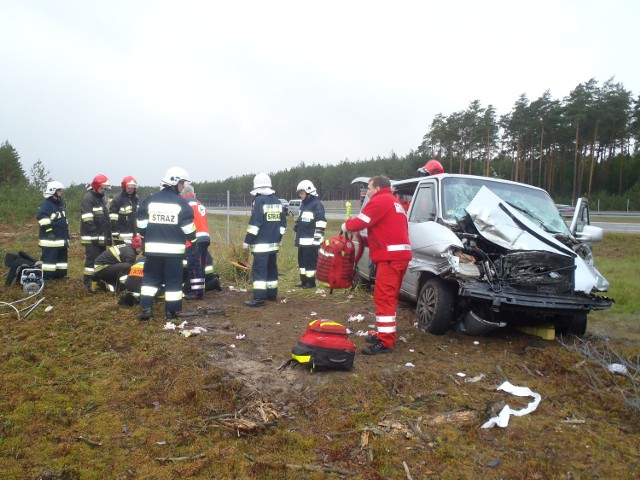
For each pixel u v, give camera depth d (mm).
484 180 6293
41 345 4875
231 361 4469
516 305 4613
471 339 5234
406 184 7277
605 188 47969
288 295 7742
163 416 3492
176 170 5887
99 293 7363
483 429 3318
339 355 4176
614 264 12523
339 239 5480
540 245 4961
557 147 45094
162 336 5168
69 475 2791
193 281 7184
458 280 4852
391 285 4668
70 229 19391
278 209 6867
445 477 2795
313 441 3154
